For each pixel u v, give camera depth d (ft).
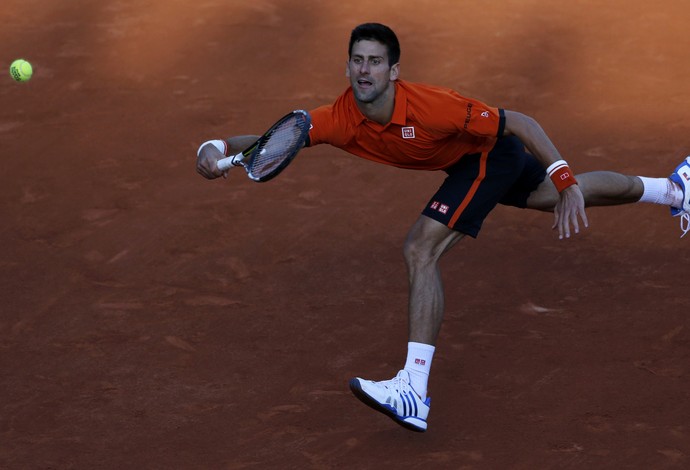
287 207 97.71
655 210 94.53
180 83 130.82
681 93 124.57
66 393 68.69
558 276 83.56
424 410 61.05
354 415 65.62
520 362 71.10
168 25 149.18
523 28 147.33
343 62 136.46
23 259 88.53
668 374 68.95
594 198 71.51
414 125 60.44
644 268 84.43
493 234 91.04
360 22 150.00
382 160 63.77
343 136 62.39
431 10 154.71
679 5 154.81
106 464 60.75
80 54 140.46
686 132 113.50
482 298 80.38
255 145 63.46
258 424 64.75
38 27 149.79
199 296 81.87
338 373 70.59
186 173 106.01
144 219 95.76
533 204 69.51
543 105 122.62
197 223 94.73
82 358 73.10
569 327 75.66
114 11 155.02
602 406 65.51
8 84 131.03
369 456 61.00
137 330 76.84
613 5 155.63
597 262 85.71
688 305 78.18
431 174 104.53
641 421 63.67
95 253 89.51
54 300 81.56
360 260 87.45
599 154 108.68
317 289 82.74
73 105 124.67
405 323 77.20
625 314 77.25
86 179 104.99
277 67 135.13
